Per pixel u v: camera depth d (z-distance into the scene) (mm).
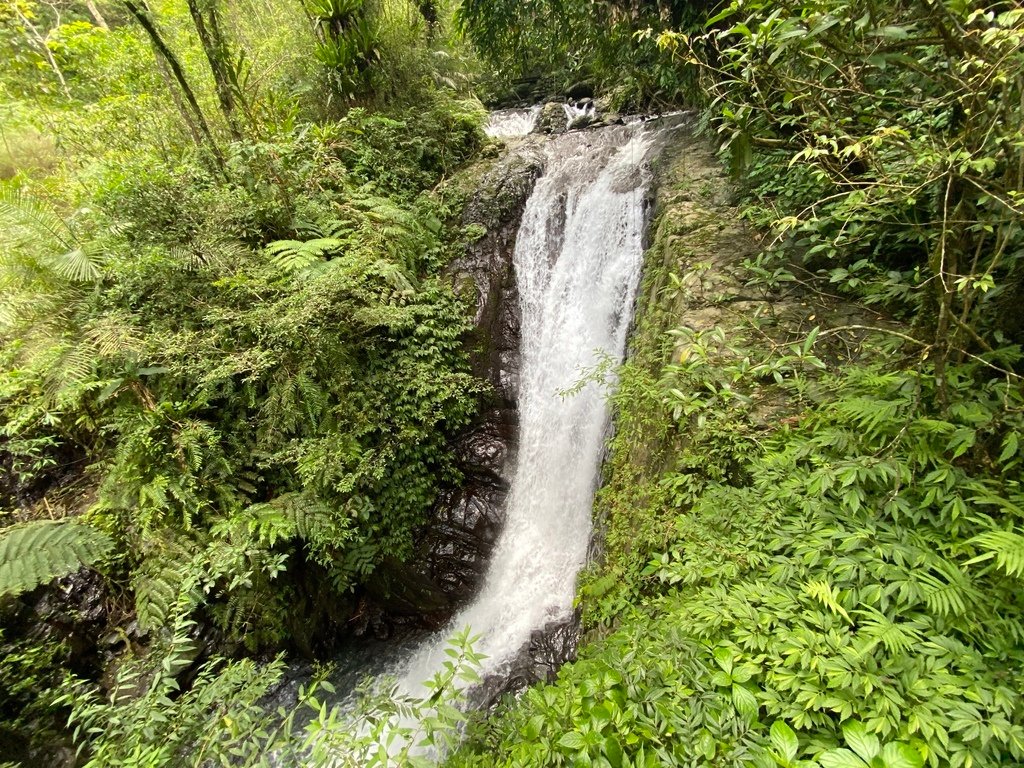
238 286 4375
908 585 1524
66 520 3820
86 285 4438
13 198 4230
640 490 3508
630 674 1645
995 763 1185
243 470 4234
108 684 3648
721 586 1898
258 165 5461
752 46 1859
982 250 2107
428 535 4977
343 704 4176
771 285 3502
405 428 4781
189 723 2012
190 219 4707
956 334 1743
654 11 4691
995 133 1522
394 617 4844
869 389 2326
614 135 7215
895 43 1621
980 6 1606
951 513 1739
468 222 6344
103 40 6949
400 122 6836
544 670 3928
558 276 5965
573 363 5613
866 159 1839
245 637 4020
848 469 1897
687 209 4715
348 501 4305
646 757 1366
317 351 4395
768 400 2830
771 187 4133
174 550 3742
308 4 6754
